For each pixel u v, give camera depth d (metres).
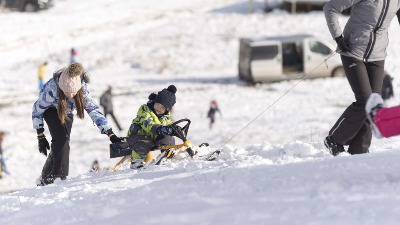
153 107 18.80
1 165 49.88
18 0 120.06
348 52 15.52
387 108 10.53
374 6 15.07
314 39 77.50
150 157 20.05
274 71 77.25
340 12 15.45
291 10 113.00
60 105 18.20
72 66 17.95
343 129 15.66
